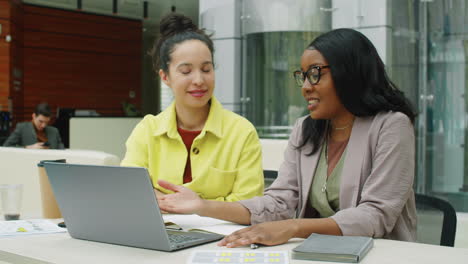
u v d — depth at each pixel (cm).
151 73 1675
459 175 468
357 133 165
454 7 469
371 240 129
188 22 207
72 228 145
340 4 531
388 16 503
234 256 119
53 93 1266
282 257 118
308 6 540
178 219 172
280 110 550
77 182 136
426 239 167
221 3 612
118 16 1349
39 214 197
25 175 272
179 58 195
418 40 489
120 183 128
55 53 1266
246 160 203
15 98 1151
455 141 470
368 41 164
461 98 467
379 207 150
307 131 175
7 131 809
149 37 1639
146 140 209
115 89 1360
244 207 163
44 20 1248
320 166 174
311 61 164
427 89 485
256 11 566
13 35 1133
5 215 181
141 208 127
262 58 564
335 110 166
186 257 123
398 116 160
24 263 128
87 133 728
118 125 755
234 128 206
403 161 155
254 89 572
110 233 137
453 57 471
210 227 158
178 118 207
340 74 160
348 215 145
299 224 139
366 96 162
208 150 203
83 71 1307
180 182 201
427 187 484
